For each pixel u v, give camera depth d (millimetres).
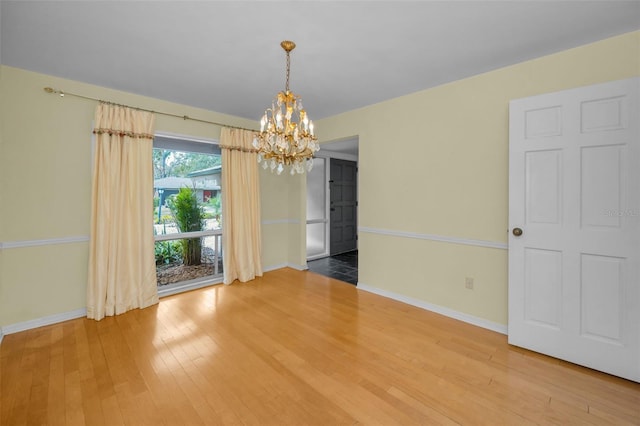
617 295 1895
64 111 2738
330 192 5922
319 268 4852
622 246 1872
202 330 2574
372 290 3572
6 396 1724
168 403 1671
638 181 1811
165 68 2523
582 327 2018
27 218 2584
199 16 1795
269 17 1807
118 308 2918
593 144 1944
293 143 2111
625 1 1643
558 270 2102
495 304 2559
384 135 3363
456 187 2775
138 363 2062
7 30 1932
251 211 4125
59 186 2732
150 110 3246
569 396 1723
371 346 2297
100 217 2811
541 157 2146
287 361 2090
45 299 2682
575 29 1925
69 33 1978
